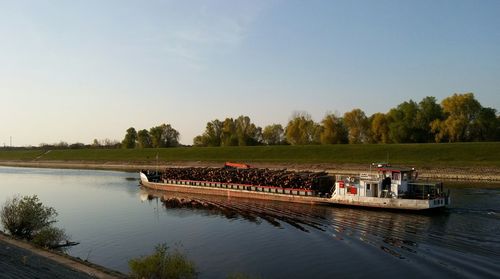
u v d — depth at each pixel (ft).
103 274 77.05
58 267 80.79
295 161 375.25
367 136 475.72
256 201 190.90
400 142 434.30
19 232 118.01
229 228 135.44
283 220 144.36
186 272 80.02
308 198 176.35
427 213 145.18
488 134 409.28
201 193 223.71
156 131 624.59
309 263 96.63
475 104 411.75
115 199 212.23
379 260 96.37
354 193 162.40
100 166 486.79
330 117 466.29
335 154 374.84
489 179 256.93
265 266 95.81
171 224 145.59
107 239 126.62
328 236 119.24
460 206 157.28
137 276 77.41
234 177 218.79
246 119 594.24
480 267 89.40
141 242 122.31
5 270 77.56
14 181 324.19
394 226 128.16
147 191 241.96
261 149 440.45
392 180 157.17
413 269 89.71
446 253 99.30
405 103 460.96
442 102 434.30
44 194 238.89
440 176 274.57
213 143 592.19
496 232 117.60
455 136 403.95
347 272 89.86
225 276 90.07
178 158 469.98
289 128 510.99
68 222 153.69
